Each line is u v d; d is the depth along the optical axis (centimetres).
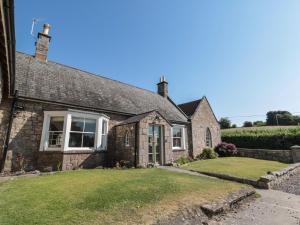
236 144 2417
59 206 413
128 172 855
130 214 394
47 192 507
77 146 1039
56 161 959
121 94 1588
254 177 915
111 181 646
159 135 1342
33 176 725
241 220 450
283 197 674
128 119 1346
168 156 1334
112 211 401
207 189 621
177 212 427
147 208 430
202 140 1973
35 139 952
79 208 407
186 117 1948
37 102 982
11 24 405
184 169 1126
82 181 631
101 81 1591
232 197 566
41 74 1164
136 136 1138
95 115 1129
